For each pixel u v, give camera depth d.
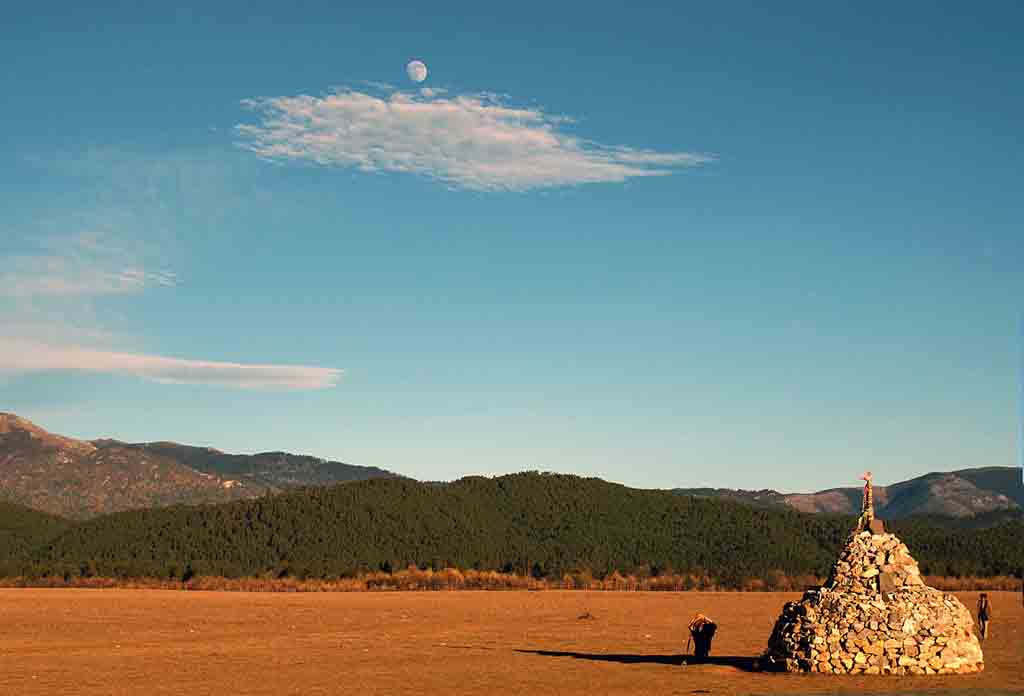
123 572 189.12
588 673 49.41
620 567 197.62
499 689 43.78
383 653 60.00
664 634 75.12
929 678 43.62
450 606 116.88
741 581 185.25
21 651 61.34
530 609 110.81
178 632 76.81
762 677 45.47
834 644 45.59
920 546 197.75
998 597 133.25
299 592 163.62
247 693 42.81
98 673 50.00
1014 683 42.09
